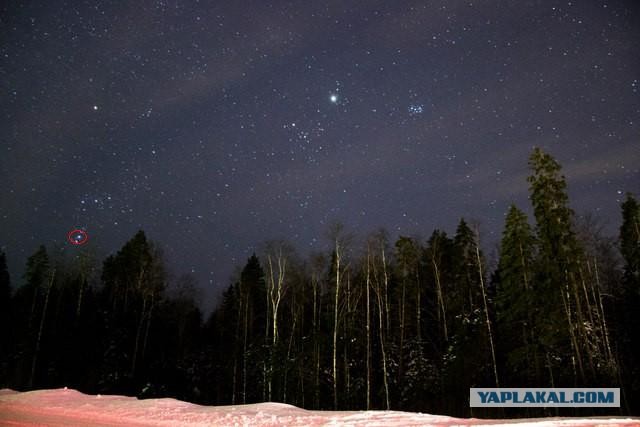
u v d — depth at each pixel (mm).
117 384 40031
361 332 36875
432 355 37469
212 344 49969
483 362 33031
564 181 29062
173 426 16250
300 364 35906
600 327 30531
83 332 44062
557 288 28531
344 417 16281
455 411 30844
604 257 34562
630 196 35531
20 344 43375
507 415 28797
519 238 31250
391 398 33281
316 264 37750
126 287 48938
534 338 30578
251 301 44594
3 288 48781
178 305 55812
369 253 35062
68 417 17328
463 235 39188
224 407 19719
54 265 45781
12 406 19797
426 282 40500
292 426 15555
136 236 48562
